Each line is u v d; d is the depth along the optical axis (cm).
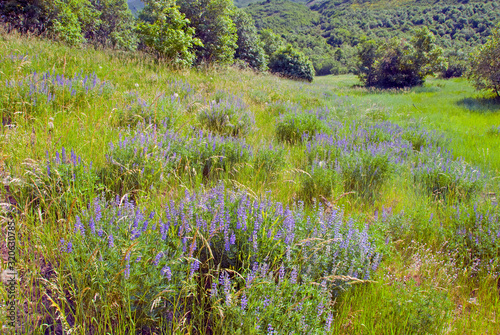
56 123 512
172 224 282
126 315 226
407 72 2945
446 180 530
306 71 3731
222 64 1859
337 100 1523
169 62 1395
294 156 639
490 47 1628
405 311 263
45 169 336
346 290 277
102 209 291
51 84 622
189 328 218
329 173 484
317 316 224
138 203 361
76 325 215
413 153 709
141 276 229
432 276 324
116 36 2739
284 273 266
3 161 336
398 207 469
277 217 300
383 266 321
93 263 224
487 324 273
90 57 1116
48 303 235
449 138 862
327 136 683
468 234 379
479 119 1175
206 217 290
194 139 538
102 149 452
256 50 2759
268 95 1317
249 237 281
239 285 266
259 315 218
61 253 248
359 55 3359
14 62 768
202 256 286
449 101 1681
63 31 1612
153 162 415
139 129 511
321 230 295
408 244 373
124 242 243
